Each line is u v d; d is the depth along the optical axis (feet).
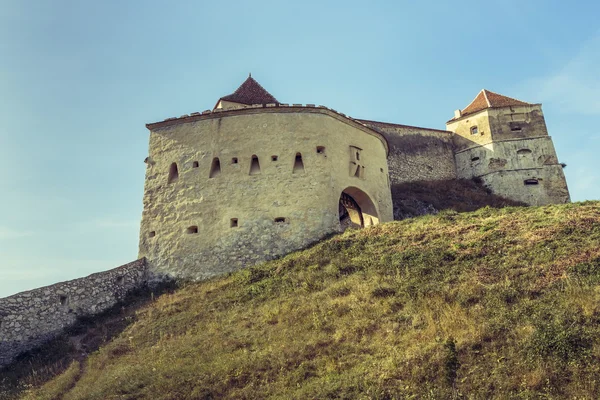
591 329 48.32
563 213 78.79
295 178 92.38
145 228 94.94
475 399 42.93
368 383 46.75
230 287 79.10
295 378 50.39
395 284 64.80
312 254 80.48
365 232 85.10
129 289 87.35
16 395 60.64
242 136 95.66
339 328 57.82
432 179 163.73
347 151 99.96
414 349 50.03
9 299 73.67
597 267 58.95
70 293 79.66
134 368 58.08
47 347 72.38
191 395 50.31
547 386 43.27
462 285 60.90
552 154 160.15
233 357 56.18
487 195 156.15
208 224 90.94
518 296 56.54
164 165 98.27
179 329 68.74
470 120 171.63
